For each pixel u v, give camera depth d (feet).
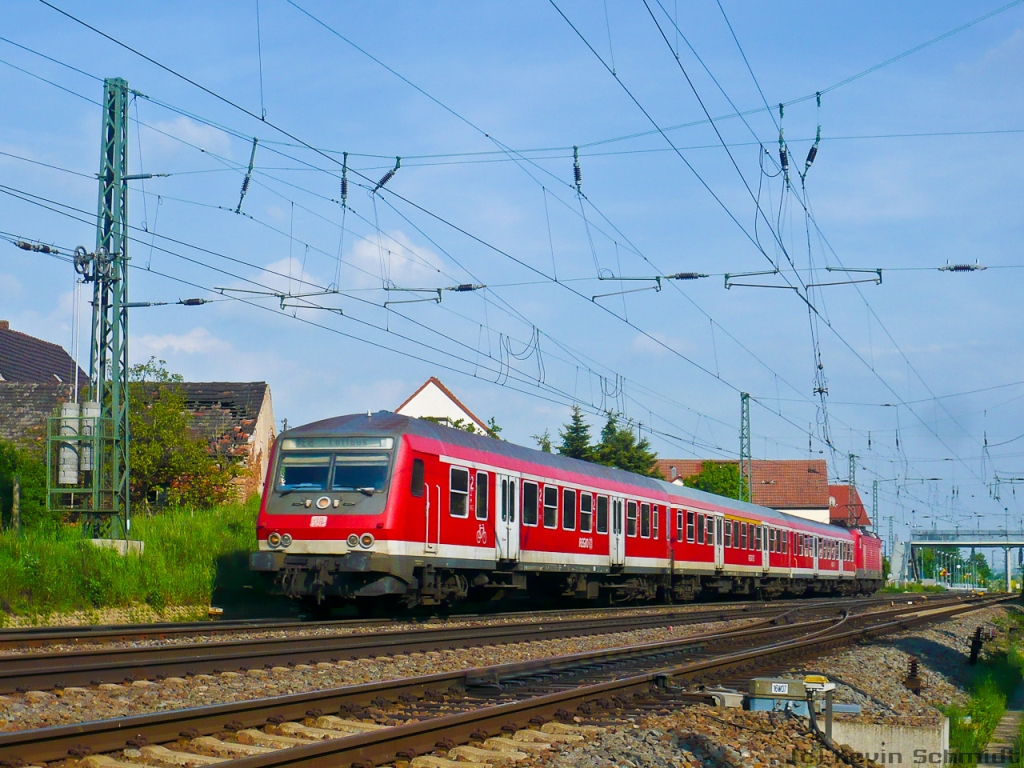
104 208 78.43
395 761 25.07
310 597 64.23
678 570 103.14
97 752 24.07
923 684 50.75
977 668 65.00
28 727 27.81
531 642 55.88
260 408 145.07
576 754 27.04
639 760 27.17
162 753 24.23
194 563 75.61
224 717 27.37
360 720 29.76
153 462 115.03
